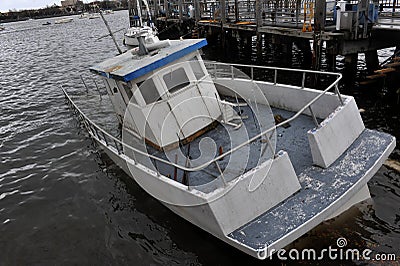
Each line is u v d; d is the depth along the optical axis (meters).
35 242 6.87
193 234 6.12
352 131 5.67
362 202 5.80
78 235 6.87
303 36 14.59
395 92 11.78
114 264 6.01
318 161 5.28
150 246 6.17
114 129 8.71
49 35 60.16
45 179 9.11
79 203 7.86
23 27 100.19
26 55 36.31
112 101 7.98
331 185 4.91
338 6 14.06
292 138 6.21
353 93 13.05
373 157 5.27
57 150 10.70
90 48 35.28
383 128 10.23
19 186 8.97
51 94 17.59
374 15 13.01
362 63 16.95
